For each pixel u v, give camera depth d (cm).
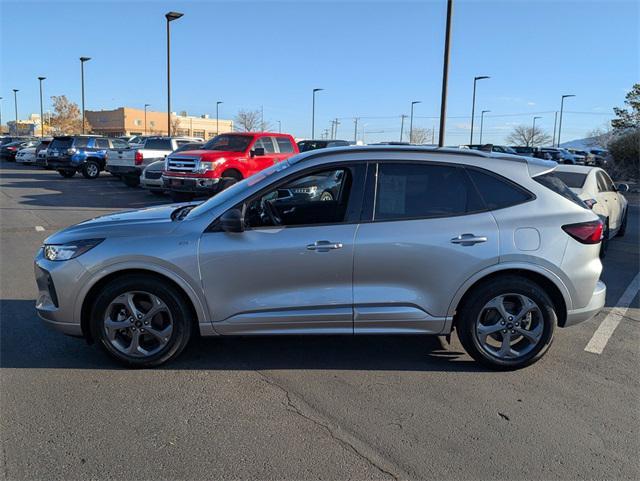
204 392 389
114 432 334
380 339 500
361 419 354
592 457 316
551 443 330
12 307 579
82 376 412
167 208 495
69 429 336
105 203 1547
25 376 411
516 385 408
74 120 7350
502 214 415
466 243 406
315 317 411
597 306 432
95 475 292
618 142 3092
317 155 425
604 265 857
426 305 413
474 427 347
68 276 405
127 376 413
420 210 415
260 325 412
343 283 409
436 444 327
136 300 418
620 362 455
